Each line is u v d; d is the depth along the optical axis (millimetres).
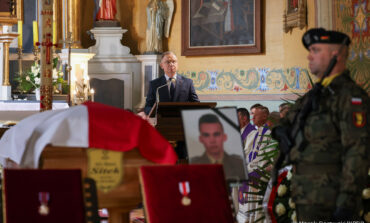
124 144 3965
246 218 6949
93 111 4020
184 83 8055
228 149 4273
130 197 4027
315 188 3705
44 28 7184
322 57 3754
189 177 3826
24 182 3605
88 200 3818
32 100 13070
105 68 14859
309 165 3746
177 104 5996
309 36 3836
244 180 4242
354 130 3514
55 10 14555
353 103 3559
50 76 7195
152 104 7996
